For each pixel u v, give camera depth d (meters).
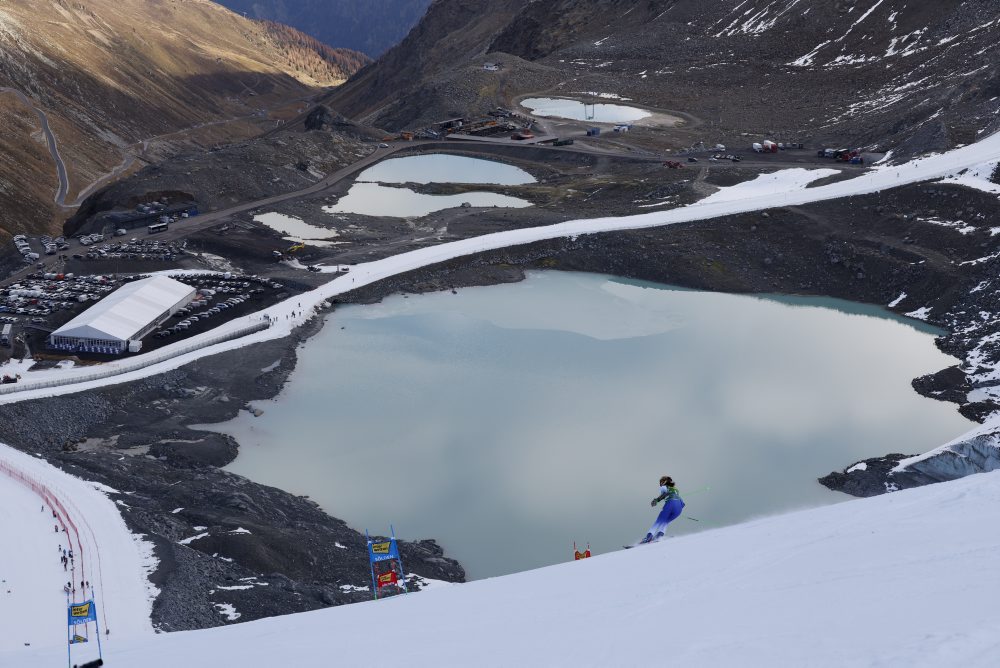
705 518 83.19
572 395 112.25
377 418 107.12
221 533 72.50
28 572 62.00
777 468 92.88
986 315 131.50
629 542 80.12
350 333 133.25
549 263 163.75
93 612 38.16
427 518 85.62
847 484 88.38
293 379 117.81
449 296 149.50
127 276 149.50
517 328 134.88
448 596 23.16
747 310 144.88
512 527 83.69
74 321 124.69
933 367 119.62
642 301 148.62
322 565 73.38
